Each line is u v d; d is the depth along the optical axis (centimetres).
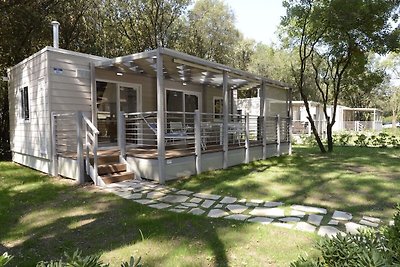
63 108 728
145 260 276
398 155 1038
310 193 515
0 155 1109
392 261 148
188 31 2033
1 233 355
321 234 329
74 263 139
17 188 582
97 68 802
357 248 152
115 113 860
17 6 1040
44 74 718
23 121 863
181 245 306
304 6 1041
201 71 842
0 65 1142
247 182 603
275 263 266
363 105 3809
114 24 1688
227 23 2188
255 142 992
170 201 476
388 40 1009
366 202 458
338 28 991
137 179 640
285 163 872
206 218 389
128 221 381
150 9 1764
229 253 287
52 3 1170
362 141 1429
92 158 633
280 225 360
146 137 922
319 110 2439
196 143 689
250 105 1750
